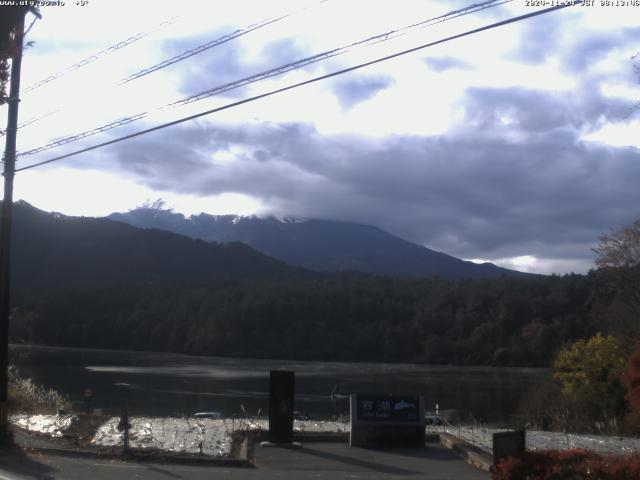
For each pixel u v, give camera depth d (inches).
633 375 703.1
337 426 700.0
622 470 333.4
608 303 2070.6
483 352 3216.0
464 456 546.6
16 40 446.3
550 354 2928.2
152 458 512.1
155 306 4109.3
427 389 2151.8
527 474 344.5
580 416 1106.1
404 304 3794.3
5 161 571.2
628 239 1658.5
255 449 559.5
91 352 3558.1
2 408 531.5
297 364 3179.1
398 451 566.6
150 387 2058.3
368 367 3043.8
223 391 1990.7
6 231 566.9
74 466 479.2
